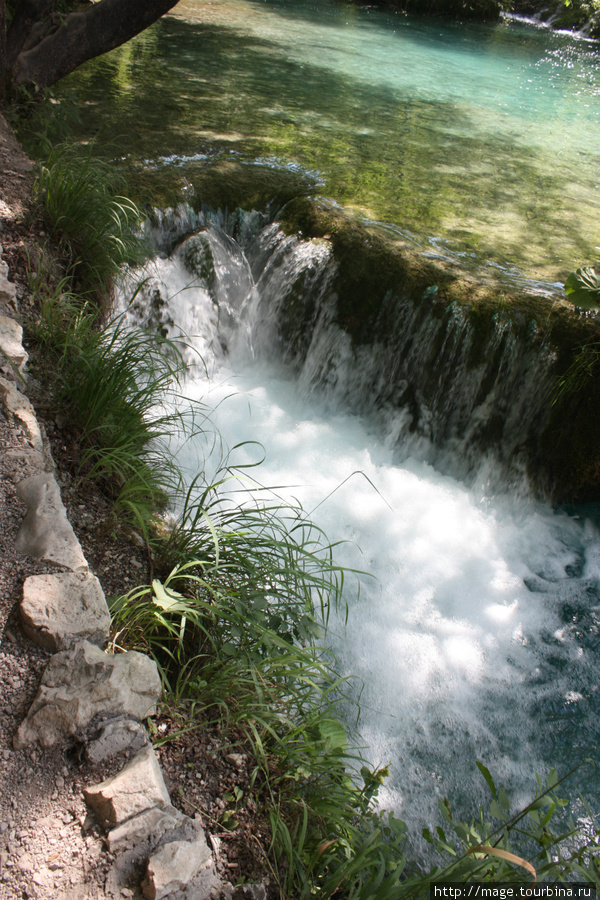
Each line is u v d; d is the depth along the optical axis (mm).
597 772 3855
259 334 6359
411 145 8609
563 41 18312
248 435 5625
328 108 9414
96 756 2262
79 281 4887
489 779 2332
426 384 5707
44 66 6773
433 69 12875
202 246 6016
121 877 2023
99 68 9234
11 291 4070
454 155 8516
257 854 2377
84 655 2461
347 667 4199
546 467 5492
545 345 5336
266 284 6285
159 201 6031
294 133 8242
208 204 6340
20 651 2475
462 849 3400
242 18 13758
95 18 6824
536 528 5359
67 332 3939
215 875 2170
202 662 2986
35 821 2082
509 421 5543
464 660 4375
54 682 2377
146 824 2119
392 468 5672
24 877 1953
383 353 5832
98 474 3371
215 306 6133
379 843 2574
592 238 6793
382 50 13539
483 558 5070
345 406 6078
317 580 3260
